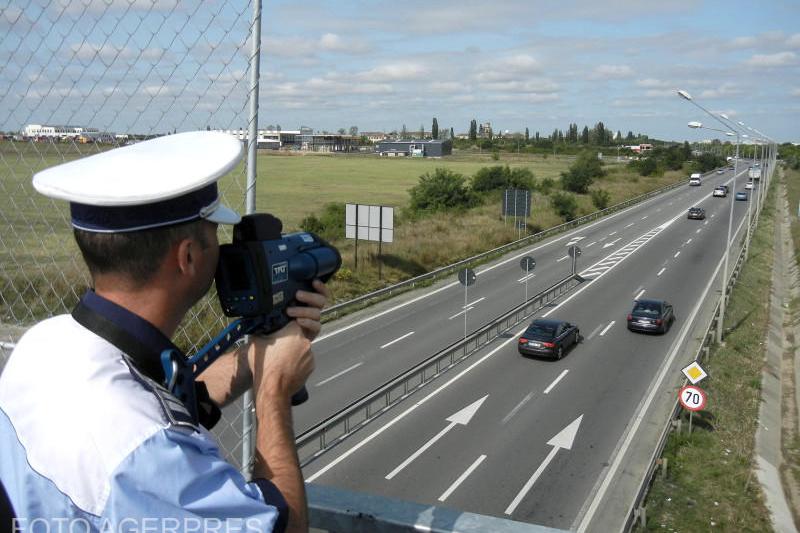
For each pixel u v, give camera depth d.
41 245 3.73
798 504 16.66
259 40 2.71
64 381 1.41
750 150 186.62
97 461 1.30
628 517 13.02
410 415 19.11
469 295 34.88
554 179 100.25
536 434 18.00
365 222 36.59
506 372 23.17
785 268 49.47
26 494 1.33
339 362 23.48
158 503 1.29
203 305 4.55
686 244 53.03
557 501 14.61
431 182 61.47
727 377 24.80
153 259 1.51
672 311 32.25
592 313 32.41
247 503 1.38
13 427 1.41
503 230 52.28
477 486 15.10
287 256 1.77
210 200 1.59
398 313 30.89
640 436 18.22
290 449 1.64
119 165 1.53
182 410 1.48
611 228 61.78
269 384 1.73
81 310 1.56
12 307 3.75
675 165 135.62
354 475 15.48
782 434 21.44
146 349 1.54
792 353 30.25
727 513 15.02
